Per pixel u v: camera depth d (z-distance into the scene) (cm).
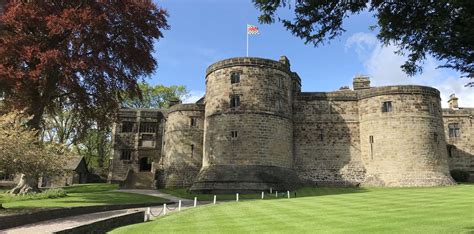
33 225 1583
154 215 2059
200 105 4672
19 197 2483
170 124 4784
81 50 2672
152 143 5334
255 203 2298
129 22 2817
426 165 3756
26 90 2598
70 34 2605
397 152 3816
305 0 934
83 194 3028
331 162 4141
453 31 785
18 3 2462
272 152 3644
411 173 3731
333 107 4269
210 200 2878
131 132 5394
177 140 4619
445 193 2447
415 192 2639
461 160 4828
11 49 2408
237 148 3584
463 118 4941
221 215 1797
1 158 1700
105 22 2609
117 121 3309
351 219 1461
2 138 1709
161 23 3066
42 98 2738
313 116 4266
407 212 1577
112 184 5134
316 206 1980
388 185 3747
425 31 852
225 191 3378
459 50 806
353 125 4216
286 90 3962
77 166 5562
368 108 4100
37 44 2500
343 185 4009
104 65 2611
